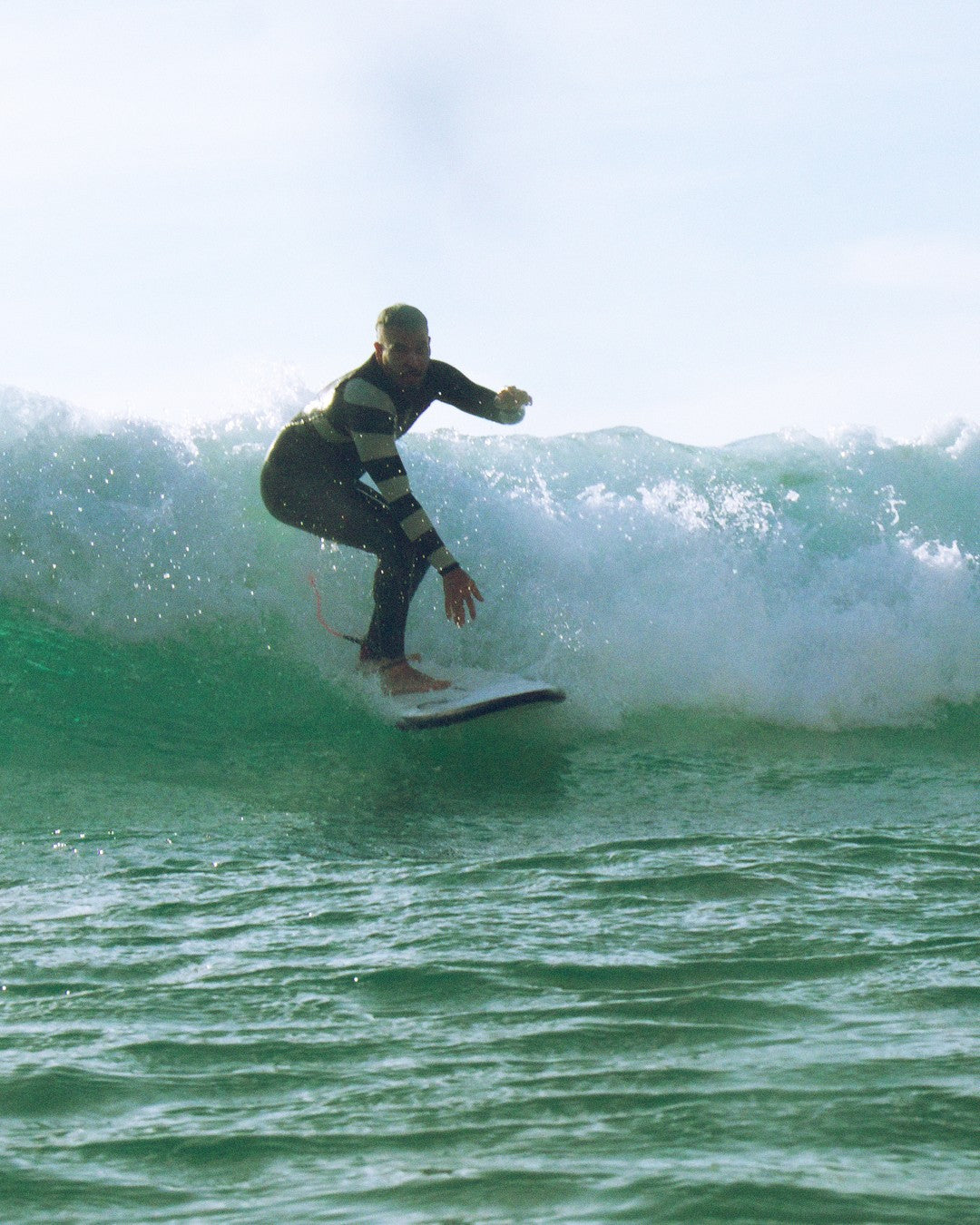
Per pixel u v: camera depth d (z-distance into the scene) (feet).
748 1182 17.30
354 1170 18.15
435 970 27.76
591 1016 24.89
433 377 58.59
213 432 66.95
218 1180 17.89
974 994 26.00
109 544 62.39
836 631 69.26
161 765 50.90
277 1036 23.89
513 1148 18.80
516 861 38.27
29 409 63.77
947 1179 17.47
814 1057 22.44
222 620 61.62
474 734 58.23
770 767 56.49
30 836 41.09
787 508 74.59
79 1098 20.89
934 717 67.92
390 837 42.27
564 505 70.44
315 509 58.39
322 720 57.57
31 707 54.60
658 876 36.35
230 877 36.45
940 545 74.33
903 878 35.99
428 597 65.46
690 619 67.72
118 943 29.89
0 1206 16.99
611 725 62.13
